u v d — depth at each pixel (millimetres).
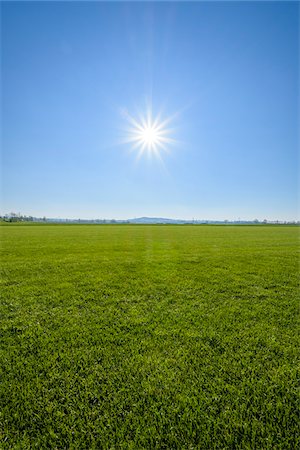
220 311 4996
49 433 2145
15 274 8203
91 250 14445
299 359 3299
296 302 5559
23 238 22906
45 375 2920
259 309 5117
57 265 9742
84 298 5797
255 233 33188
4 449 2008
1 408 2418
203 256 12211
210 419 2270
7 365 3113
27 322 4477
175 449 1985
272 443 2041
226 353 3412
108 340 3783
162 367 3072
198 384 2758
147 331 4094
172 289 6535
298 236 27062
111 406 2426
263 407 2426
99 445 2029
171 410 2375
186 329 4176
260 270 8883
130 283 7113
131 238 24078
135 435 2109
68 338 3852
